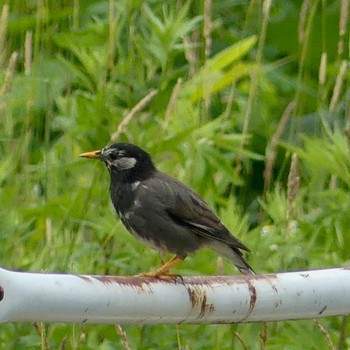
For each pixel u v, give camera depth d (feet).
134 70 44.04
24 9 51.29
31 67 46.44
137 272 36.58
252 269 35.68
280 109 48.96
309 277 26.16
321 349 35.42
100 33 45.11
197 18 44.16
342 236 38.29
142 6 45.44
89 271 35.99
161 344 35.37
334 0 53.16
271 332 36.58
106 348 34.47
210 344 35.40
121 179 36.11
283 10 52.85
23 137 42.11
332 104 43.42
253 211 45.78
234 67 45.96
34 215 38.14
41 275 23.04
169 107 40.98
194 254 35.94
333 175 40.98
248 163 46.11
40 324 33.71
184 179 40.50
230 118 46.78
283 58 53.06
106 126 40.47
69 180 40.86
